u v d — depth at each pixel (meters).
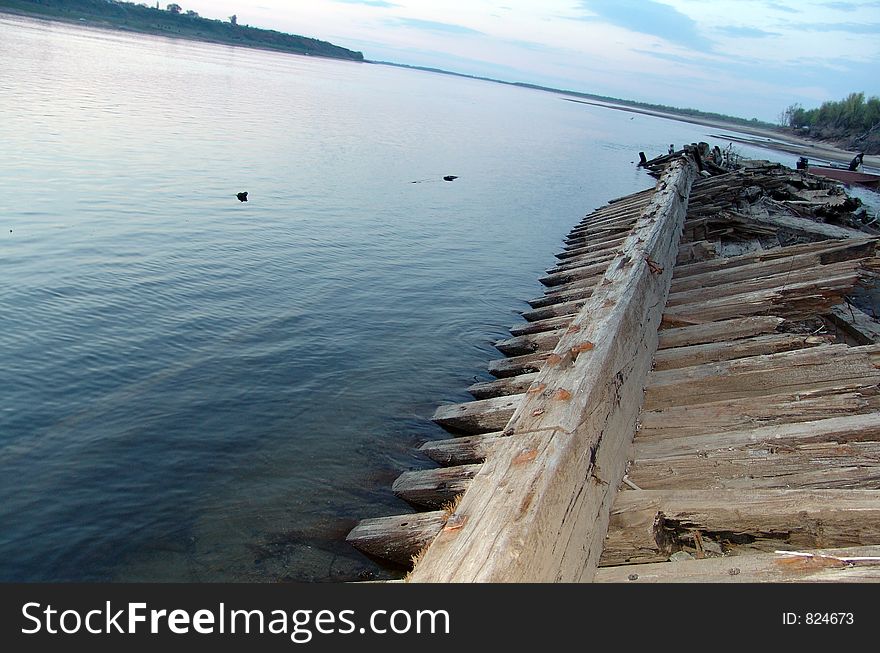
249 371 7.42
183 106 33.62
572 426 3.57
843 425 4.14
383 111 51.00
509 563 2.57
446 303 10.95
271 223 14.30
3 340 7.28
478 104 89.00
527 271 13.91
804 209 16.62
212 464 5.61
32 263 9.75
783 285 7.48
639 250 7.76
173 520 4.85
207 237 12.48
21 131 20.34
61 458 5.45
